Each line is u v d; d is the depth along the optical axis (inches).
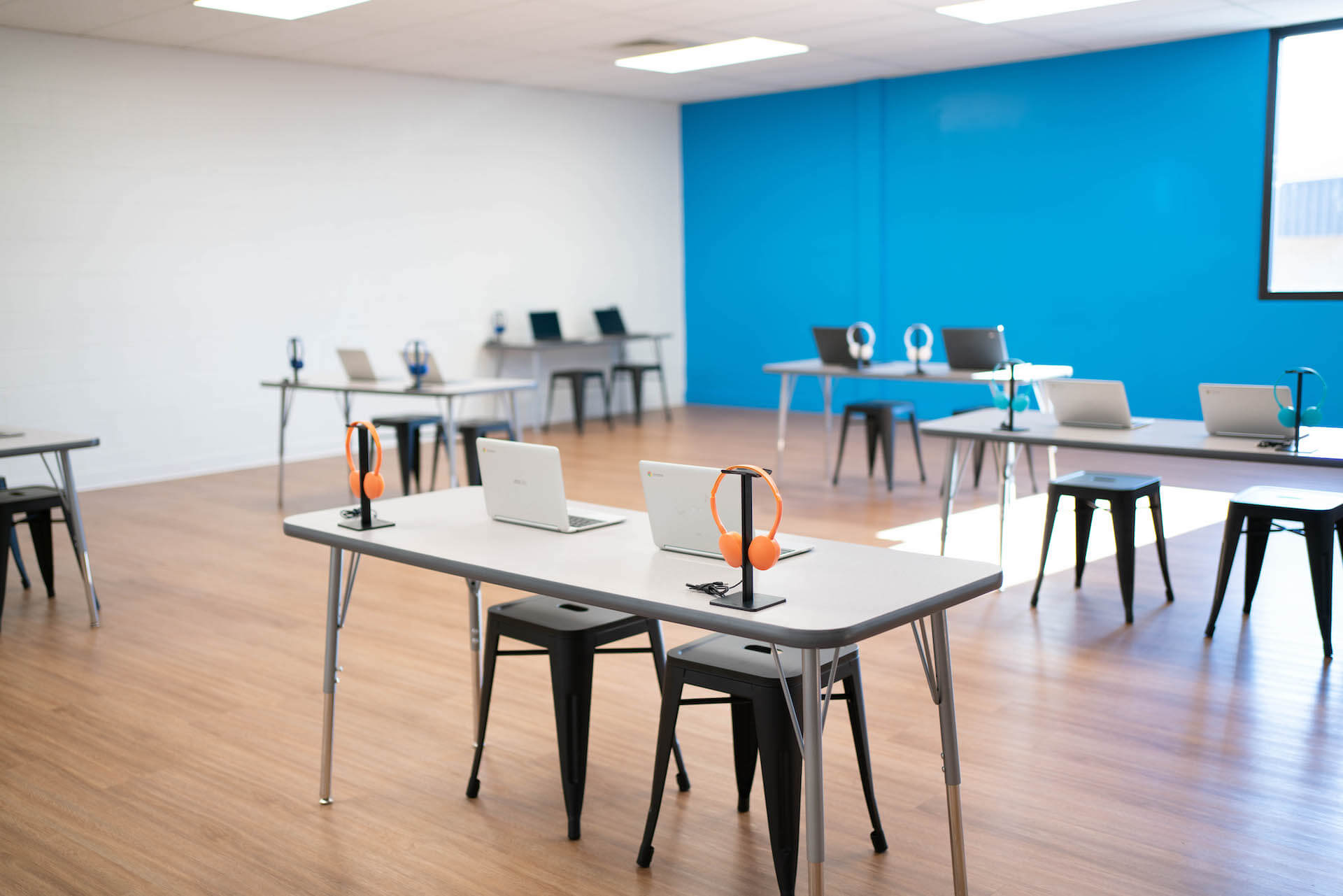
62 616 172.1
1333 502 149.9
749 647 96.0
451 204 350.6
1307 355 293.3
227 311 303.0
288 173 312.2
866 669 143.1
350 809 108.3
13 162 263.6
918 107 356.2
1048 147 331.3
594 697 135.1
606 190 395.2
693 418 390.9
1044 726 124.9
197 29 264.8
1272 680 137.6
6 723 130.4
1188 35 295.7
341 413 331.0
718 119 405.7
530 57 310.8
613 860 98.0
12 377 267.4
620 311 404.2
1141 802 106.5
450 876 95.7
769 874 95.3
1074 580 182.4
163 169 287.9
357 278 330.0
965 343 231.6
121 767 118.2
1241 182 298.4
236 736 126.2
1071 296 332.8
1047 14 266.7
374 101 329.1
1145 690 135.0
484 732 109.7
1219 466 279.1
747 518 80.2
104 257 279.6
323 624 166.7
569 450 321.4
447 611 172.2
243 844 101.6
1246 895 90.0
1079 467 282.2
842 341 254.7
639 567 93.7
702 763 117.0
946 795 101.7
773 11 257.4
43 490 180.9
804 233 388.5
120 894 93.2
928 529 217.0
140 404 288.7
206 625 167.0
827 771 114.3
